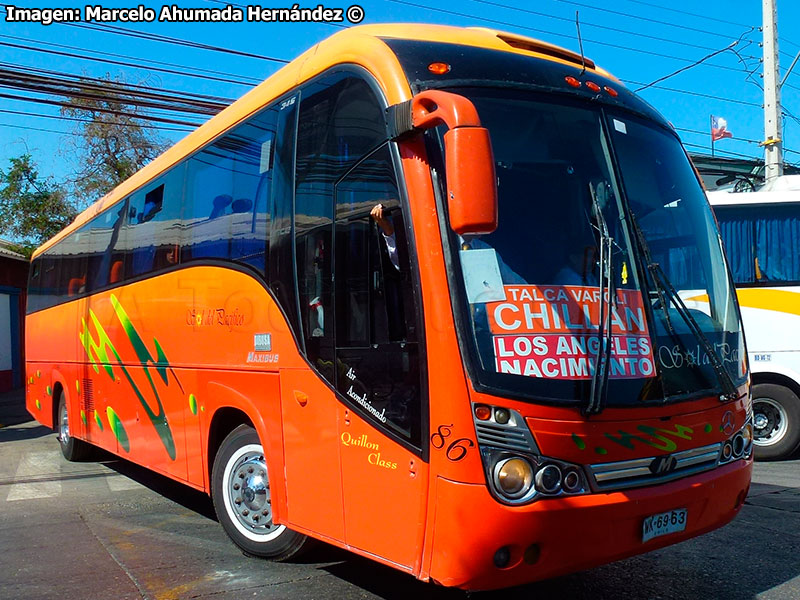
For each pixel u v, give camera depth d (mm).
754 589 4453
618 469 3482
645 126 4461
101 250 8102
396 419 3602
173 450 6066
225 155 5523
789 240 8492
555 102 4059
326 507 4078
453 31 4355
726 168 19391
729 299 4543
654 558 5039
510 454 3262
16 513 6762
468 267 3457
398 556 3559
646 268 3896
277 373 4559
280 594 4445
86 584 4727
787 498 6621
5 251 22359
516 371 3348
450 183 3131
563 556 3363
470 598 4336
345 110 4164
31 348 11656
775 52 15922
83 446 9492
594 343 3559
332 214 4180
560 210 3783
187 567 5012
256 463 5062
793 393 8398
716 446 3955
